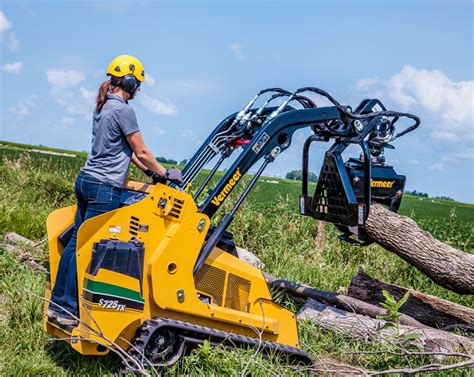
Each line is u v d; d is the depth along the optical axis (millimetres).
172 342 4812
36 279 6656
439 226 12406
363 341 6012
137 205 4766
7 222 9133
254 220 9555
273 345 5191
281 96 5824
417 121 6141
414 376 5188
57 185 11664
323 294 6785
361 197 5945
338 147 5852
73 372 4836
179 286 4848
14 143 54000
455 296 7902
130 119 4902
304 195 6094
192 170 5570
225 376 4680
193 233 4895
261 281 5414
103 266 4504
